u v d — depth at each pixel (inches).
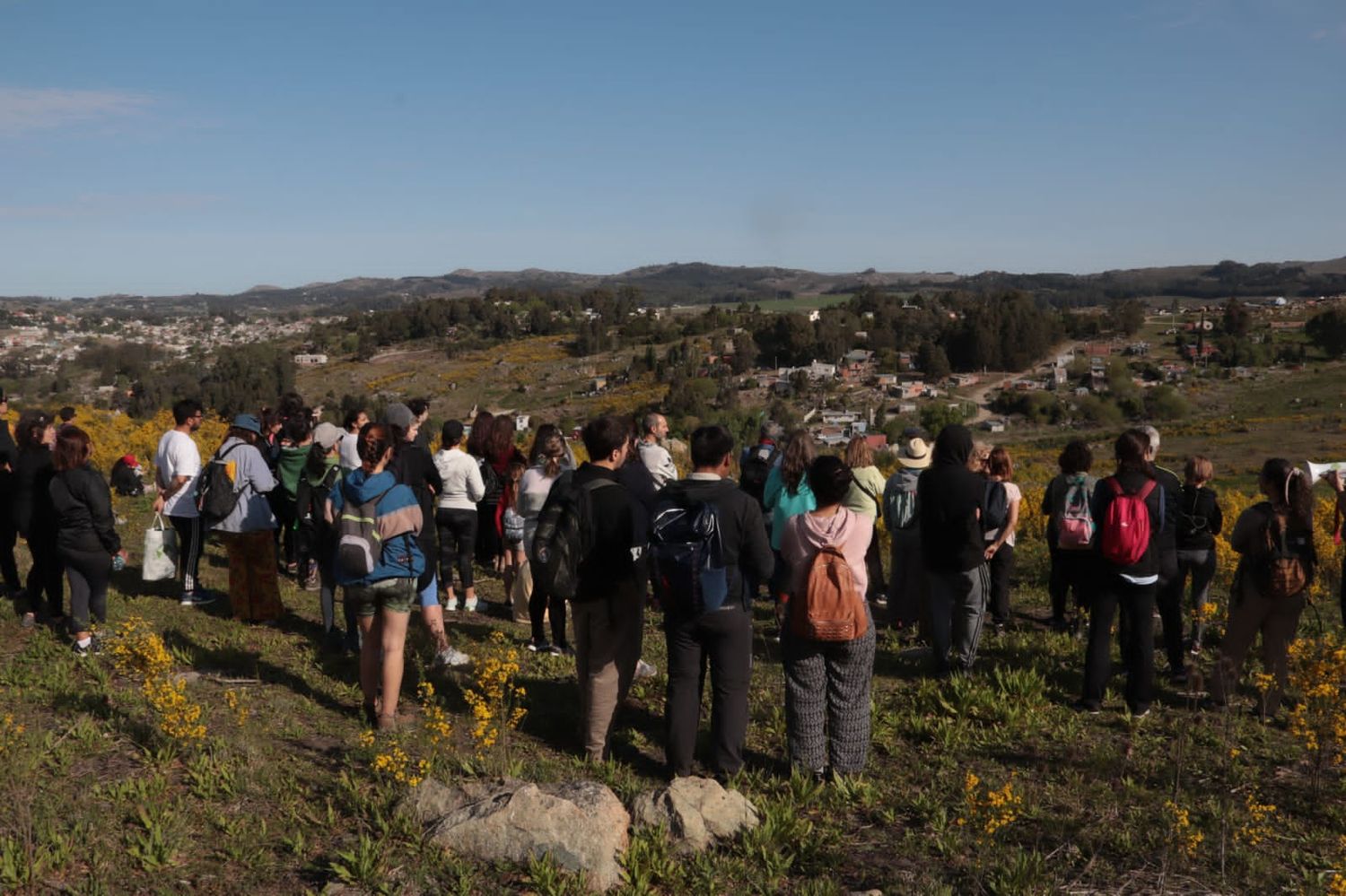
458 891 150.7
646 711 257.9
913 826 188.9
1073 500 257.0
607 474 215.9
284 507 399.5
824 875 165.6
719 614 203.0
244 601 327.0
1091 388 6919.3
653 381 7460.6
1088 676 256.4
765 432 359.6
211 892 147.6
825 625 199.3
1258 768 219.6
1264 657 255.0
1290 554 243.8
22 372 7623.0
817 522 207.5
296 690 257.8
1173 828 178.1
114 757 196.4
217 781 186.4
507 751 220.4
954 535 264.5
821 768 211.6
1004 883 159.8
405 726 232.8
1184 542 288.7
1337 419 4242.1
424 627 295.6
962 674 273.1
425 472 272.1
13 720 210.7
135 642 217.5
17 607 309.1
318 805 181.0
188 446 335.9
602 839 161.0
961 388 7490.2
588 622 217.6
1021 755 228.4
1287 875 171.0
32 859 147.8
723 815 177.0
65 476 266.7
